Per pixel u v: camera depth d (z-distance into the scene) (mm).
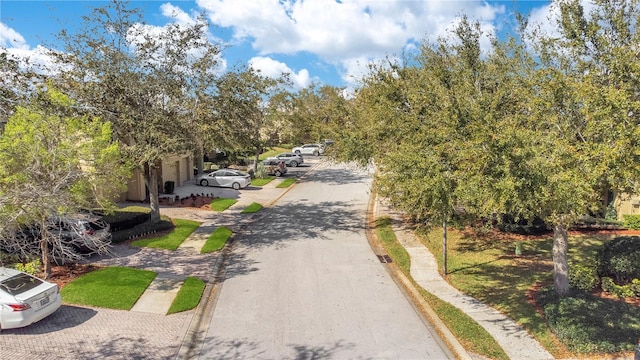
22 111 12656
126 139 18172
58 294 11016
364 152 18344
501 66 12953
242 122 21344
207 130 19328
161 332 10586
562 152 8719
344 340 10273
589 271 13109
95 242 13414
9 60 15289
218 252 17203
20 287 10375
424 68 15906
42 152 11992
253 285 13883
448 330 10734
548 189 8367
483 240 18656
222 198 28484
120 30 17266
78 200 12773
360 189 32781
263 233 20500
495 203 8555
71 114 15312
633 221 19656
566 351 9625
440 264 15945
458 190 9234
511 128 8789
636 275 12648
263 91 21172
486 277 14469
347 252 17547
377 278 14562
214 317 11578
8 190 11203
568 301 11156
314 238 19672
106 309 11672
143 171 19406
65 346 9656
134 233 18688
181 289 13172
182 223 21391
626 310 10719
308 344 10086
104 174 13766
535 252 17000
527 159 8445
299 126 47750
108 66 17141
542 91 10414
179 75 18609
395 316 11602
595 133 9125
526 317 11312
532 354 9539
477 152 9031
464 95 11352
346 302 12531
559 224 10602
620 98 8359
